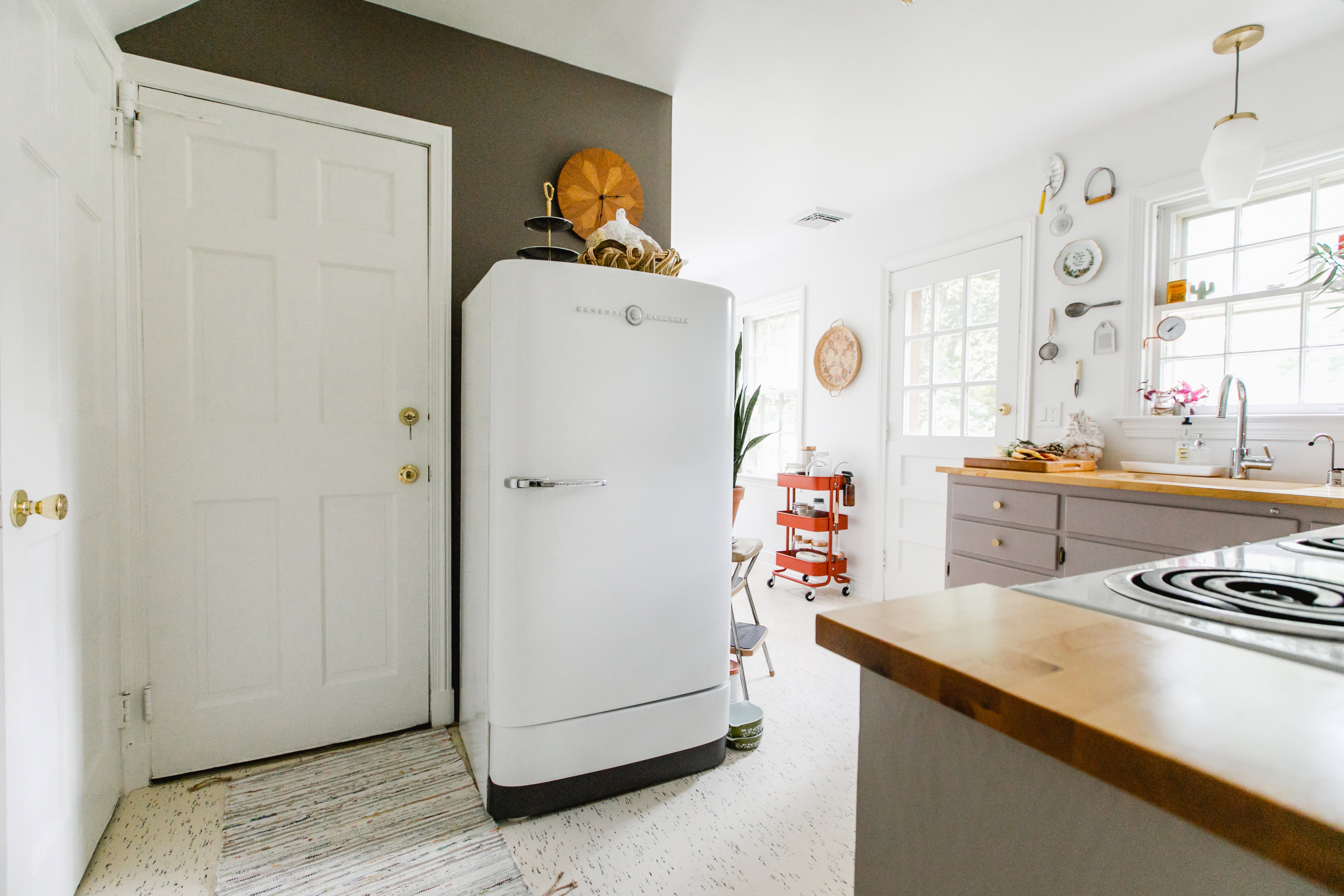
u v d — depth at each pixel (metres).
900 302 3.54
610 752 1.67
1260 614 0.60
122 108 1.61
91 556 1.45
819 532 3.92
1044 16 1.91
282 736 1.85
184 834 1.53
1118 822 0.42
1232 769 0.32
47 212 1.22
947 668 0.48
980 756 0.52
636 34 2.06
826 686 2.47
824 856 1.48
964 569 2.62
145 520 1.68
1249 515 1.75
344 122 1.88
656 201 2.42
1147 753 0.35
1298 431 2.05
